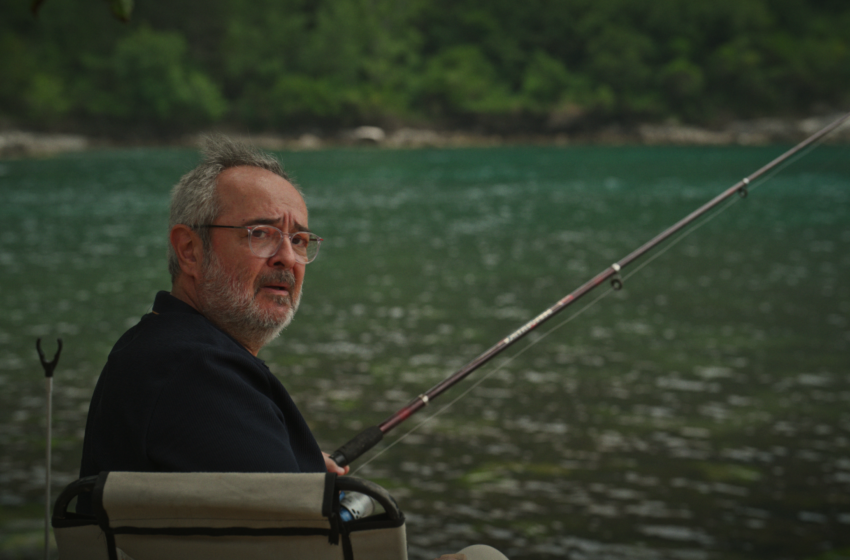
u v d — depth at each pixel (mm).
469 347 12047
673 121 124250
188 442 1648
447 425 8398
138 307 15305
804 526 6117
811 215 34375
